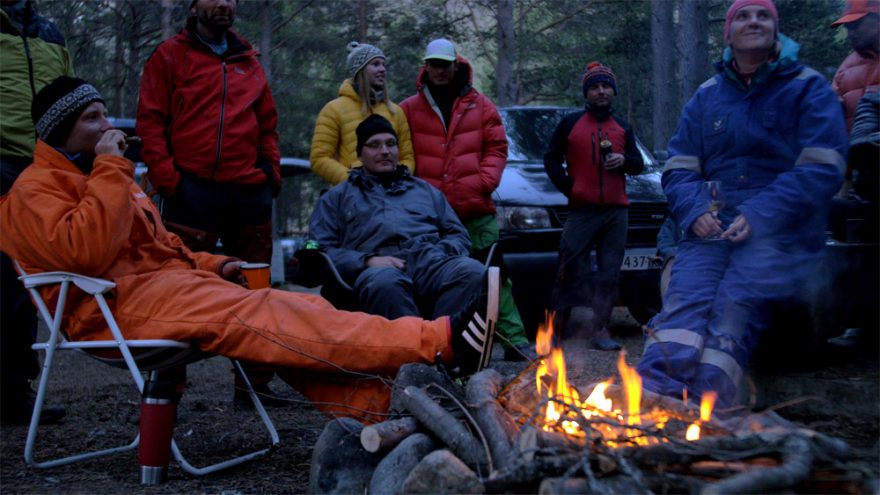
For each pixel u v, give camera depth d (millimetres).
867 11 3986
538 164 7062
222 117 4520
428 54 5359
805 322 3777
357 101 5289
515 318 5055
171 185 4477
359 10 17141
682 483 2162
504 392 2789
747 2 3434
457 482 2291
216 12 4523
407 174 4324
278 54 18469
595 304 6215
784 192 3314
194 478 3248
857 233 3969
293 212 22297
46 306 3314
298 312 3125
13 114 4367
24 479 3236
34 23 4566
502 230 6266
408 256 4004
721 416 2912
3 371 4195
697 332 3248
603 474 2213
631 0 13688
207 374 6016
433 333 3105
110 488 3090
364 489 2676
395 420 2719
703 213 3420
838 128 3359
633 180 7051
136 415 4492
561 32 14453
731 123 3521
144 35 15805
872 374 3717
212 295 3152
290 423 4242
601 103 6152
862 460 2350
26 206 3168
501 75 13062
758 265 3295
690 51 8133
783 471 2094
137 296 3188
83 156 3379
